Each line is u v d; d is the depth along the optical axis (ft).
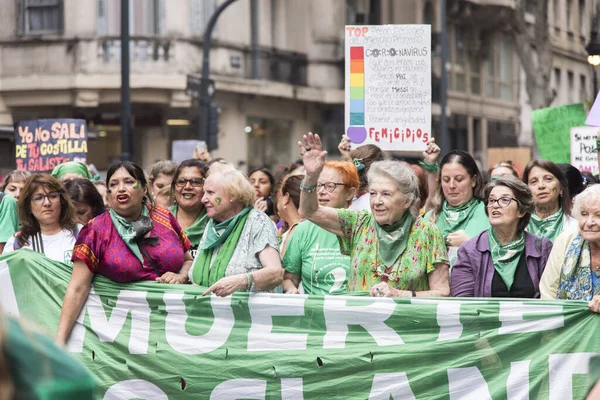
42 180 23.56
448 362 19.53
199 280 20.80
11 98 103.60
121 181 20.95
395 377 19.74
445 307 19.53
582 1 145.69
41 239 23.67
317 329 20.10
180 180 25.00
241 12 110.42
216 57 107.34
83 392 8.97
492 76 143.23
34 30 102.83
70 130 38.24
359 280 20.44
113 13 102.22
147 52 102.32
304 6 119.75
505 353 19.35
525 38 101.24
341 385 19.94
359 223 20.75
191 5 104.73
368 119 28.63
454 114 133.59
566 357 19.13
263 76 113.09
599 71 130.11
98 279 21.11
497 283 20.61
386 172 19.98
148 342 20.77
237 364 20.35
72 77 101.65
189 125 106.32
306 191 20.43
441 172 24.61
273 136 116.47
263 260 20.47
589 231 18.94
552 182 25.49
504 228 20.54
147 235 21.25
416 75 28.37
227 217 20.76
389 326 19.79
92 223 21.15
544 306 19.22
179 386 20.63
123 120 63.46
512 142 148.56
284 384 20.17
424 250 20.15
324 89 120.67
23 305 21.58
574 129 38.91
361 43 28.58
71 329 20.98
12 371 8.73
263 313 20.33
